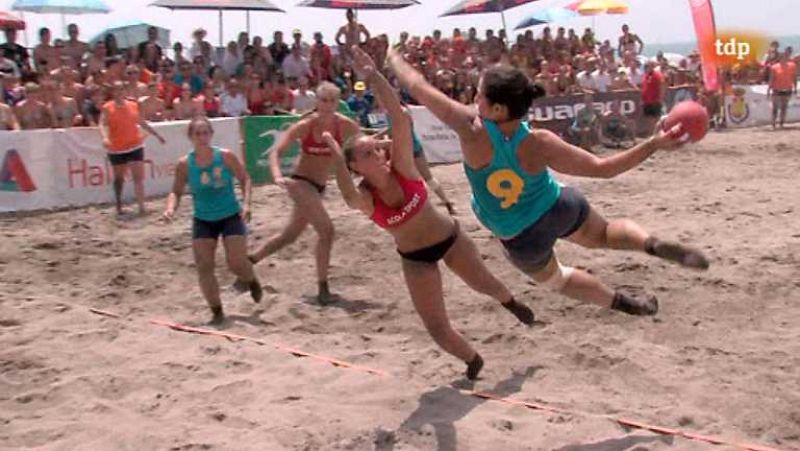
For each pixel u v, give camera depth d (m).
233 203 6.79
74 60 15.20
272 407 4.99
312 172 7.27
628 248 4.46
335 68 17.47
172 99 14.85
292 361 5.79
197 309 7.30
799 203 11.23
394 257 8.86
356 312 7.14
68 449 4.53
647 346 6.10
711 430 4.76
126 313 7.21
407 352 6.10
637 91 19.11
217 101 14.74
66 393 5.29
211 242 6.79
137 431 4.68
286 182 7.26
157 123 12.90
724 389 5.33
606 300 4.78
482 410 4.95
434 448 4.46
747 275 7.70
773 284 7.43
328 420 4.80
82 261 8.95
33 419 4.96
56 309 7.06
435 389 5.27
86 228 10.59
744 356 5.91
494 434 4.61
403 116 4.61
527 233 4.43
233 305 7.31
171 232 10.28
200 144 6.60
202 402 5.14
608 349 6.01
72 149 12.09
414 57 18.19
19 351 5.98
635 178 13.90
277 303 7.34
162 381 5.47
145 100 13.41
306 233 9.79
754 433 4.76
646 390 5.38
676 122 3.98
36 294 7.71
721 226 9.88
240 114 15.00
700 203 11.41
